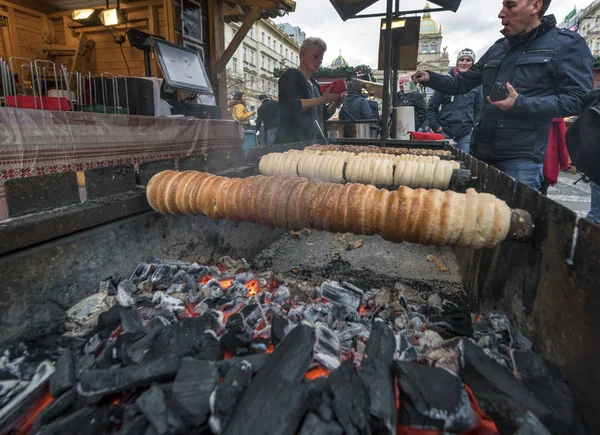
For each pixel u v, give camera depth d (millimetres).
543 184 4270
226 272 2025
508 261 1486
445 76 3752
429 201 1271
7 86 1995
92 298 1441
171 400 877
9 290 1175
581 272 932
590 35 48000
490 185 2049
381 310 1670
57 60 6738
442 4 5082
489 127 3086
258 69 43688
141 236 1771
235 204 1541
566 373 976
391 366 1003
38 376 1042
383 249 3094
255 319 1368
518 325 1319
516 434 787
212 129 3242
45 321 1312
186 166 2172
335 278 2555
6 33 6020
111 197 1652
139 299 1481
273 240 3301
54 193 1393
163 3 5664
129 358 1045
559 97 2539
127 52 6387
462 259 2535
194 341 1083
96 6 6410
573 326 955
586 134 1741
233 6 6945
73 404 962
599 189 3947
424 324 1511
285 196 1451
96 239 1512
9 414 941
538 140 2893
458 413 851
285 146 3727
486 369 976
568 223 1016
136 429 853
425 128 7738
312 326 1174
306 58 4242
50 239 1314
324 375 1032
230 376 905
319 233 3529
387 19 4508
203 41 6500
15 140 1669
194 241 2186
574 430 838
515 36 2840
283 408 801
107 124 2160
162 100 3416
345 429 804
